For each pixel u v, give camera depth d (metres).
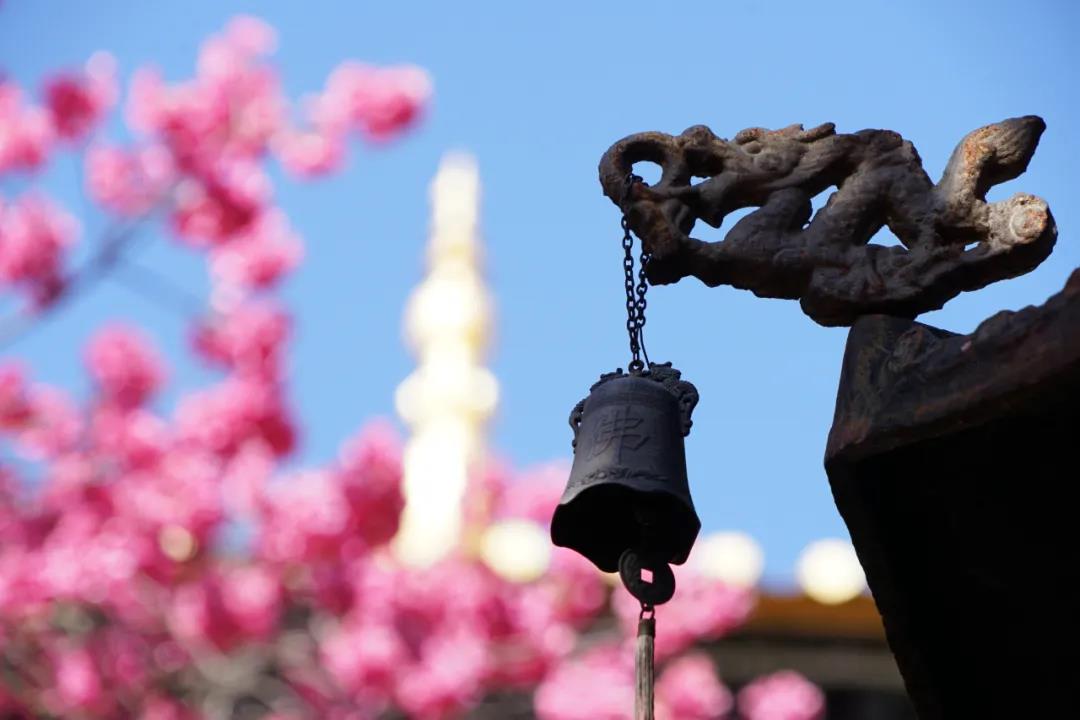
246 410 14.47
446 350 22.25
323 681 15.32
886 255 5.46
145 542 14.38
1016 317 4.65
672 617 17.03
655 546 6.30
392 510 14.90
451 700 15.17
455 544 16.77
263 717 15.20
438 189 24.22
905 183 5.54
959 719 5.46
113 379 14.59
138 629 14.73
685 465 6.41
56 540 14.45
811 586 17.47
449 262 23.33
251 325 14.70
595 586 16.25
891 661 17.52
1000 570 5.18
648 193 5.71
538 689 15.98
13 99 14.36
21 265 13.17
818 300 5.44
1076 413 4.67
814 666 17.69
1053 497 4.96
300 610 15.41
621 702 15.87
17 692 14.60
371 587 15.25
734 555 17.38
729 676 17.64
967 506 5.07
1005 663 5.36
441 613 15.51
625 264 6.02
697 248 5.62
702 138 5.78
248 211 14.57
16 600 14.35
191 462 14.48
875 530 5.17
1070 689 5.34
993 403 4.68
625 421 6.41
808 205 5.67
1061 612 5.20
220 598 14.67
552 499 16.95
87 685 14.62
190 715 14.79
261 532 14.87
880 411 4.94
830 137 5.71
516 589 16.03
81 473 14.50
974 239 5.47
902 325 5.12
